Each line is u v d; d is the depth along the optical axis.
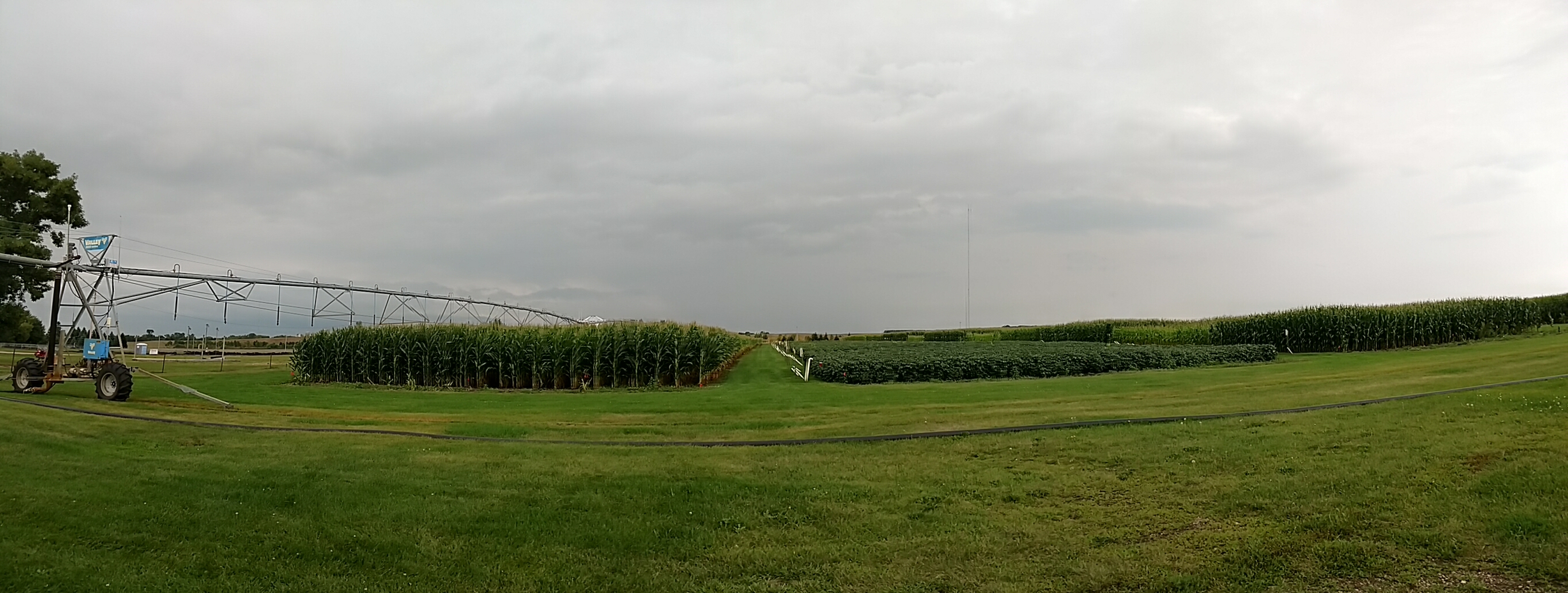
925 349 33.59
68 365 19.67
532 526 7.59
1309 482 7.75
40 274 40.91
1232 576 5.86
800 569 6.48
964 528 7.23
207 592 6.29
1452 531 6.18
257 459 10.52
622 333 24.56
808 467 9.67
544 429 13.30
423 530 7.53
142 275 33.97
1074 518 7.38
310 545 7.18
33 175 40.59
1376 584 5.54
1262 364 26.66
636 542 7.14
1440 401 11.31
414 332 26.03
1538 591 5.19
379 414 16.36
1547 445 8.04
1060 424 11.85
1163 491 7.98
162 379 19.25
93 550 7.10
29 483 9.20
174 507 8.27
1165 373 23.22
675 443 11.59
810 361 26.83
